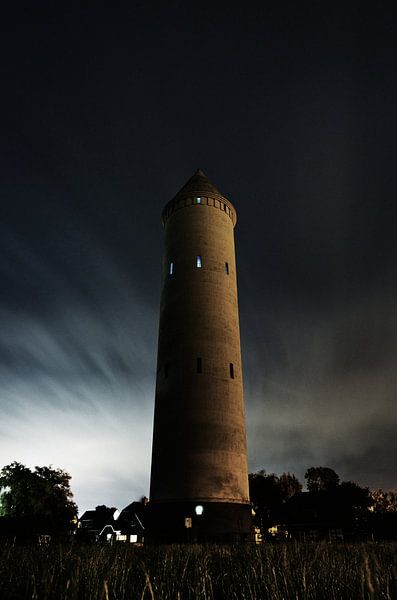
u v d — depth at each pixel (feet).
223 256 118.01
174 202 126.21
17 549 33.37
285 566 17.24
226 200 127.85
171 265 117.08
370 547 34.99
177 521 84.38
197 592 14.48
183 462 90.02
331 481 278.05
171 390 98.89
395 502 263.49
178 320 106.63
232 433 95.20
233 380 101.86
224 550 33.68
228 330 107.45
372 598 11.02
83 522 287.07
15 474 185.68
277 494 237.66
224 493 87.92
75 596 13.23
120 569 19.53
